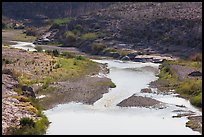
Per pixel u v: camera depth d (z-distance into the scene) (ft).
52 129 145.07
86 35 394.73
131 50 339.36
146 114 165.58
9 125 138.00
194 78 224.94
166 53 325.01
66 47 387.14
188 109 173.37
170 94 199.52
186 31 346.74
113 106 177.47
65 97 187.62
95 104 180.24
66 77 224.12
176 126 150.71
